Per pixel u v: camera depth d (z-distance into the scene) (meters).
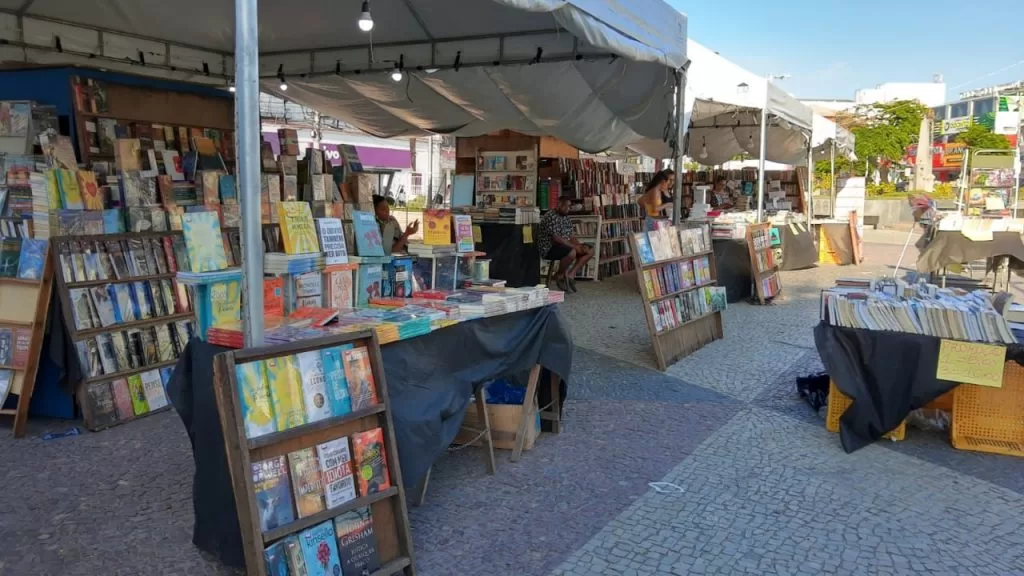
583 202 11.76
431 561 3.16
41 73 5.86
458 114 9.74
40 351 4.64
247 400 2.53
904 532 3.49
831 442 4.70
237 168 2.76
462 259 4.76
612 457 4.39
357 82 8.78
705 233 7.64
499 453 4.43
